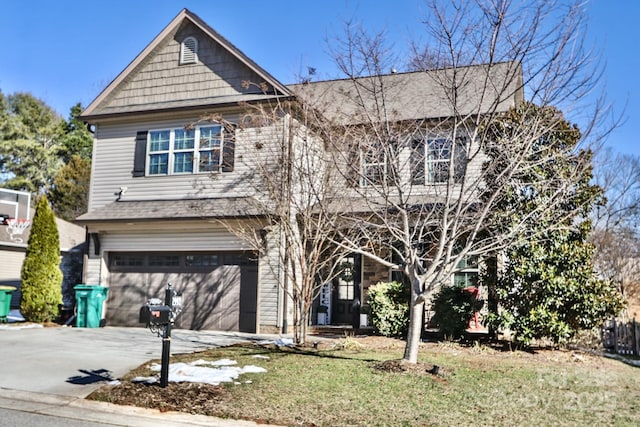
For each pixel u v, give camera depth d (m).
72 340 11.86
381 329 13.23
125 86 16.77
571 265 11.53
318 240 12.09
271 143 14.35
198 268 15.04
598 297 11.36
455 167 10.95
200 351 10.54
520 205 11.05
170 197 15.55
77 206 35.78
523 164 9.99
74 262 20.91
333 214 11.49
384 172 9.51
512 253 11.65
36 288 15.74
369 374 8.41
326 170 12.02
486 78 8.60
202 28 15.84
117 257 15.94
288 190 12.10
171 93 16.20
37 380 7.86
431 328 13.91
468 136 9.78
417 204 11.23
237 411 6.47
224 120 14.34
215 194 14.99
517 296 11.65
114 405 6.69
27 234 23.97
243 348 11.01
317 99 14.62
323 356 10.11
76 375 8.18
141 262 15.68
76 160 36.84
